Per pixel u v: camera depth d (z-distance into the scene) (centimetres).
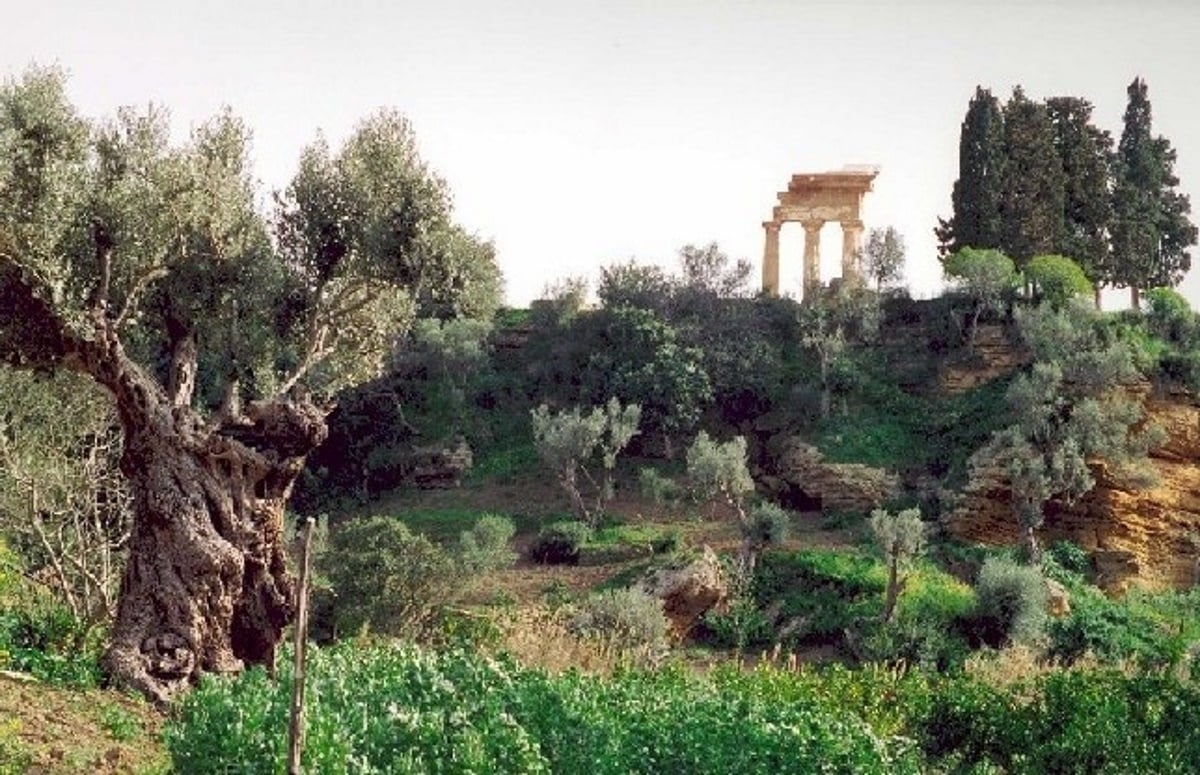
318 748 1658
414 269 2767
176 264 2664
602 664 3503
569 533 6738
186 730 1748
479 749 1778
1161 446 7012
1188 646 5475
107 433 3547
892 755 2502
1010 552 6550
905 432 7669
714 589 5897
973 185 8506
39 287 2412
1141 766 2881
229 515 2452
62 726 1966
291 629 2650
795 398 7925
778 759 2120
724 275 8931
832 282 8744
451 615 5072
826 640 5822
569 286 8888
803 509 7412
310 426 2525
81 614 2923
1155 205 9038
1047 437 6762
